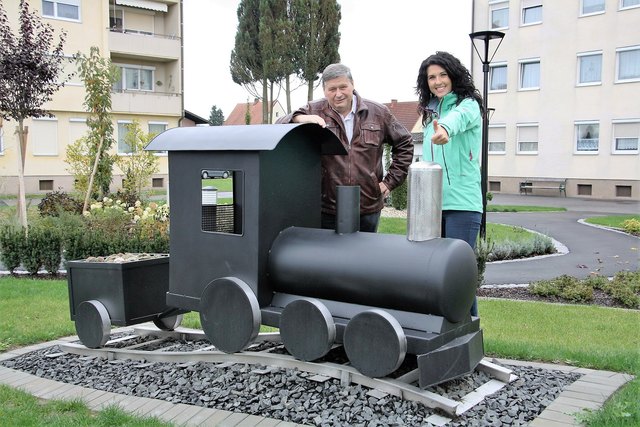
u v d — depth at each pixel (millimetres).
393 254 3488
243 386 3939
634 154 25703
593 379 4059
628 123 25875
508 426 3295
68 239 9336
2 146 25406
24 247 9469
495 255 11453
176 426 3396
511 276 9609
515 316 6492
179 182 4281
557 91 27672
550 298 7875
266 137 3740
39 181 26578
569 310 6855
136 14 30469
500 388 3852
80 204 14797
